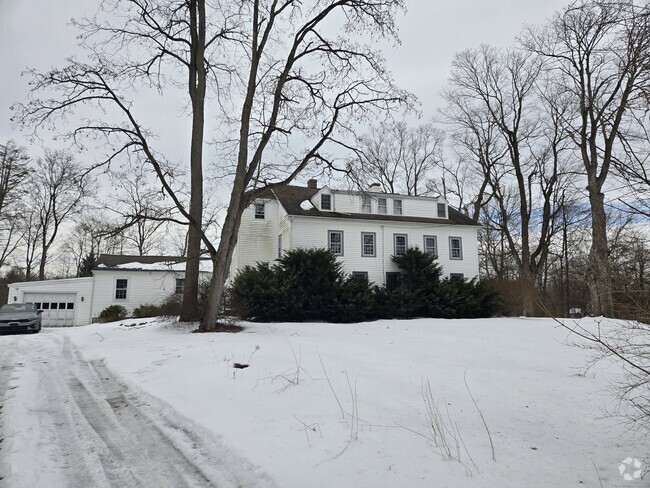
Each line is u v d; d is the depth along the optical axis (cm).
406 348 1013
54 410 576
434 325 1789
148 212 1472
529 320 2097
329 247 2542
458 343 1127
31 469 383
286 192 2861
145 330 1503
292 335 1323
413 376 686
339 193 2677
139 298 2812
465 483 327
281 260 2227
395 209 2834
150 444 459
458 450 382
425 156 4066
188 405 571
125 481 371
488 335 1345
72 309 2702
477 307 2436
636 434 431
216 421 499
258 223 2803
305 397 575
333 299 2098
